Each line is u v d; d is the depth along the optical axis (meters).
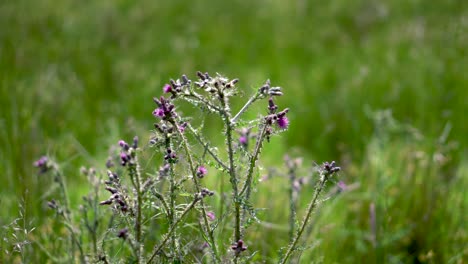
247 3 6.66
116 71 4.35
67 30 5.23
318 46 5.34
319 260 2.61
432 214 2.87
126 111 3.71
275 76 4.69
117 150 2.80
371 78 4.32
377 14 5.98
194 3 6.55
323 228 2.79
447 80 4.20
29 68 4.19
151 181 2.26
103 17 5.66
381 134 3.31
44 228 2.73
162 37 5.35
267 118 2.28
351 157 3.41
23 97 3.55
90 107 3.78
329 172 2.32
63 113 3.56
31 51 4.55
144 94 3.95
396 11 6.12
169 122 2.30
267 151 3.47
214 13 6.33
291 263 2.53
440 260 2.80
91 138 3.39
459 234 2.83
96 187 2.54
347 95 4.07
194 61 4.85
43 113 3.43
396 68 4.52
